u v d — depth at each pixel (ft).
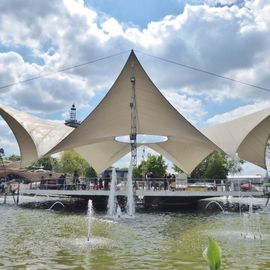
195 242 30.17
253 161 82.94
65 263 22.35
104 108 56.24
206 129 81.25
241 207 68.08
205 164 140.46
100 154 88.69
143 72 50.21
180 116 55.93
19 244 28.48
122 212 58.13
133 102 56.95
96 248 27.22
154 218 49.14
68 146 66.80
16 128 70.13
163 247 27.84
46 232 35.06
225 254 25.49
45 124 74.84
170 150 85.46
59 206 68.95
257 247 28.09
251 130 69.26
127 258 23.95
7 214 52.90
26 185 81.41
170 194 64.54
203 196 67.62
